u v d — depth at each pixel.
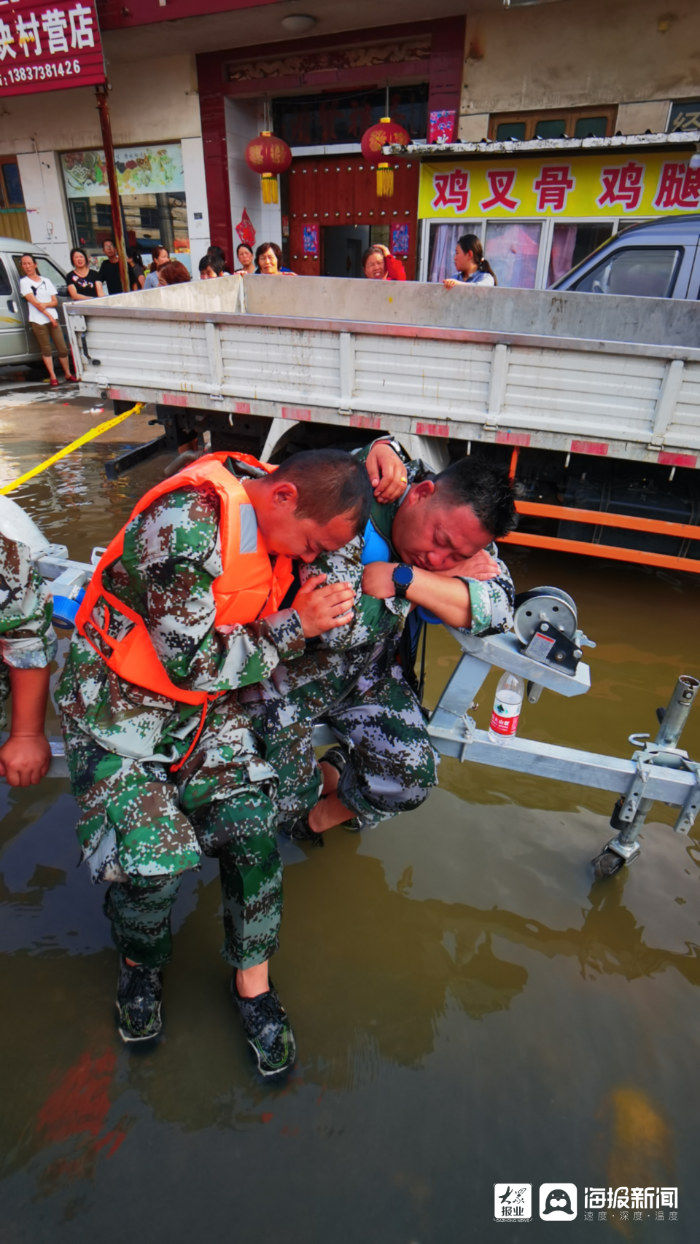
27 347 9.36
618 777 2.03
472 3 8.00
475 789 2.67
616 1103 1.69
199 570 1.33
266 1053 1.70
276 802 1.89
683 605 4.03
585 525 3.83
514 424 3.63
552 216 8.09
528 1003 1.91
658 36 7.63
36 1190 1.50
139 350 4.46
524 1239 1.44
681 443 3.36
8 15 9.23
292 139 10.32
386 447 1.82
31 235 12.45
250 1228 1.44
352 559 1.63
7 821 2.44
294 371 4.05
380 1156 1.57
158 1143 1.58
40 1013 1.85
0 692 1.79
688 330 4.54
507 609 1.81
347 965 2.00
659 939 2.11
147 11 8.72
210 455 1.52
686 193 7.49
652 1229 1.46
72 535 4.64
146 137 10.69
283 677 1.79
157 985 1.81
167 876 1.48
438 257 8.80
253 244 11.07
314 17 8.55
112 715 1.54
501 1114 1.66
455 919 2.14
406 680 2.05
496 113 8.61
